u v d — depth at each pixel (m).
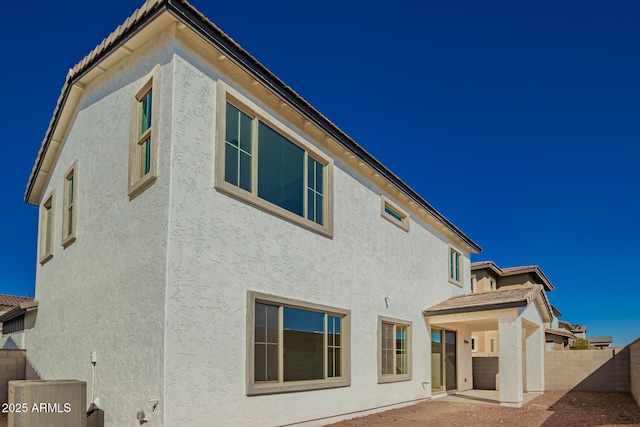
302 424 9.54
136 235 7.93
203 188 7.89
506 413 12.85
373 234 13.49
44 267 12.74
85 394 7.73
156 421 6.79
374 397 12.52
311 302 10.30
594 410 13.35
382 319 13.38
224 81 8.59
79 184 10.39
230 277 8.20
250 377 8.23
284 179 10.09
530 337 19.03
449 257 19.78
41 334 12.27
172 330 7.04
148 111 8.40
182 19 7.61
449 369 18.61
